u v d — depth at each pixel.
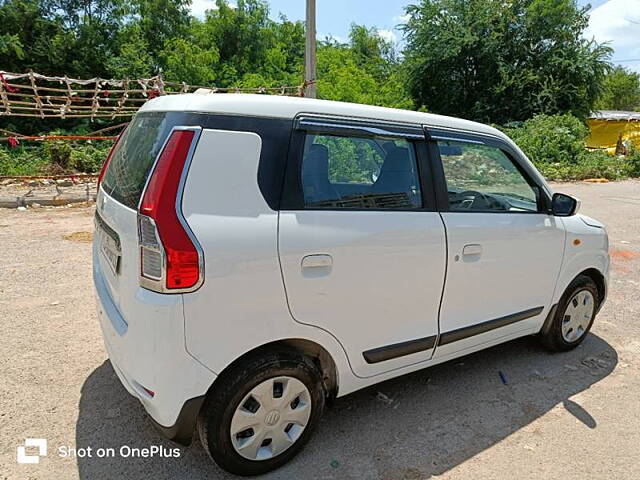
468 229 2.80
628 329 4.29
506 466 2.46
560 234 3.38
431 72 24.72
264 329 2.13
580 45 23.05
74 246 6.29
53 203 9.27
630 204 11.52
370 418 2.82
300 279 2.18
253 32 24.91
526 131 19.42
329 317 2.32
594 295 3.83
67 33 19.41
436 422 2.80
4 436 2.52
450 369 3.46
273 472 2.35
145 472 2.31
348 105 2.50
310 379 2.35
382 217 2.47
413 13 25.17
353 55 28.62
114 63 19.97
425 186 2.70
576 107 23.03
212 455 2.17
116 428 2.63
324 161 2.35
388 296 2.51
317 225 2.24
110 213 2.35
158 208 1.91
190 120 2.04
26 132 18.33
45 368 3.21
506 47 23.59
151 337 1.95
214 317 1.99
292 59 27.98
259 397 2.21
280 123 2.21
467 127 2.98
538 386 3.25
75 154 13.80
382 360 2.60
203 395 2.05
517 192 3.21
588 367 3.55
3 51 17.53
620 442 2.68
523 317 3.29
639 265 6.38
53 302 4.34
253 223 2.07
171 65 20.73
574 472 2.43
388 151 2.59
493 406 2.99
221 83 22.31
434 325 2.77
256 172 2.11
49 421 2.66
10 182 11.91
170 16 22.73
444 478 2.36
